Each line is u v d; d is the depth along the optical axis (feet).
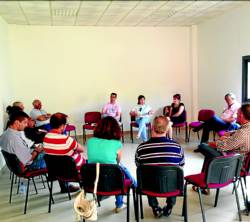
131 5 18.04
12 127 11.28
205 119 20.98
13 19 20.68
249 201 10.34
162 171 8.26
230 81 21.67
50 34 23.45
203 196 11.48
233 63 21.21
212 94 24.09
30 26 22.99
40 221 9.80
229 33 21.39
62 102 24.23
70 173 9.98
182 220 9.59
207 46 24.40
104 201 11.28
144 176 8.57
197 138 22.34
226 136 10.84
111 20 22.24
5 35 20.52
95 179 8.64
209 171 8.77
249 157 9.85
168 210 9.85
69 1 16.63
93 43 24.41
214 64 23.57
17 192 12.46
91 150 9.26
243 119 10.12
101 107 25.09
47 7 17.84
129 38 25.14
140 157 8.86
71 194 12.12
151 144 8.79
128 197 8.92
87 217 8.38
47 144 10.11
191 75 26.53
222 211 10.20
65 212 10.45
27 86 23.36
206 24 24.30
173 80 26.48
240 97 20.65
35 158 11.59
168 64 26.22
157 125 8.82
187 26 26.11
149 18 22.04
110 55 24.88
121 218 9.88
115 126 9.32
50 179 10.50
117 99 25.39
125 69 25.32
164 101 26.43
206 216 9.84
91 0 16.61
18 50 22.89
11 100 21.76
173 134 24.02
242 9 19.75
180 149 8.87
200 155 17.31
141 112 21.53
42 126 18.81
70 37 23.89
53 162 10.08
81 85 24.52
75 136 23.58
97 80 24.81
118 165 8.59
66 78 24.13
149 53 25.71
